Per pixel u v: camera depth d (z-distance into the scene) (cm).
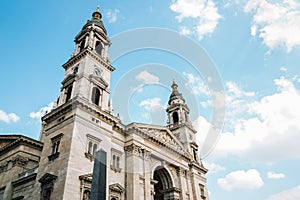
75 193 3194
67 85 4538
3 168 4853
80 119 3750
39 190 3497
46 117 4231
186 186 5669
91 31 5247
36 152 5047
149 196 4244
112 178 3950
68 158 3347
